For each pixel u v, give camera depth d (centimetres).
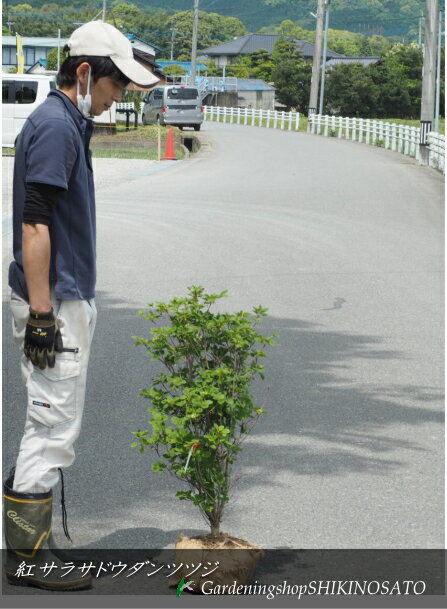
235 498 475
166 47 15075
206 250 1298
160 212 1703
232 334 374
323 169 2678
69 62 363
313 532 438
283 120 5578
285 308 953
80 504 462
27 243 350
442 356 787
